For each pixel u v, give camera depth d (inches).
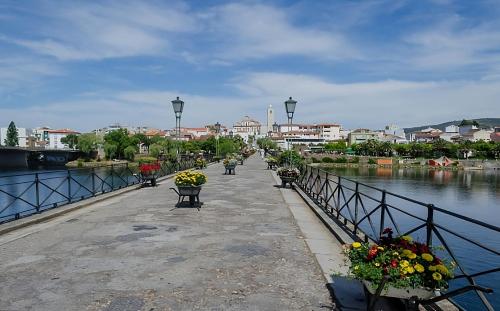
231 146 2751.0
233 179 826.8
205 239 281.6
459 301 416.5
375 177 2760.8
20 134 6958.7
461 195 1768.0
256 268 216.5
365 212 281.9
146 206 437.4
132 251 248.1
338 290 183.8
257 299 173.5
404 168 3976.4
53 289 183.5
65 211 389.7
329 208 415.5
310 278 201.5
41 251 247.9
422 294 139.6
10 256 236.8
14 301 169.8
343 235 286.7
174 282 193.2
